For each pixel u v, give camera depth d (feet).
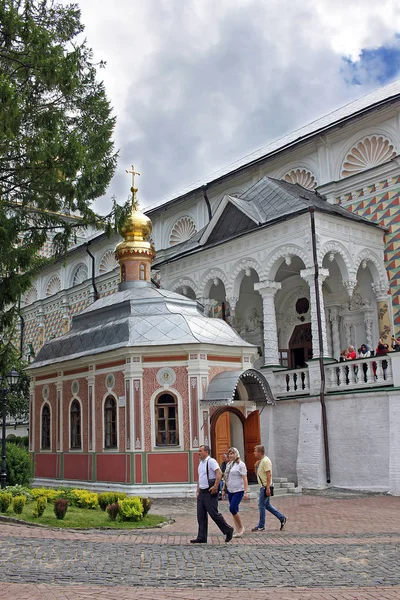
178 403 69.36
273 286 82.74
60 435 81.87
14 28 59.62
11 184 66.03
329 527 46.37
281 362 97.30
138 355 70.38
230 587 28.22
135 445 68.64
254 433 70.95
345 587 27.81
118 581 29.45
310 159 97.45
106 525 47.75
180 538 42.47
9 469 68.18
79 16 69.36
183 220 120.37
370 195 88.12
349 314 90.12
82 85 69.05
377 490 66.28
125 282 89.35
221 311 104.01
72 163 61.16
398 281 83.76
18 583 29.12
